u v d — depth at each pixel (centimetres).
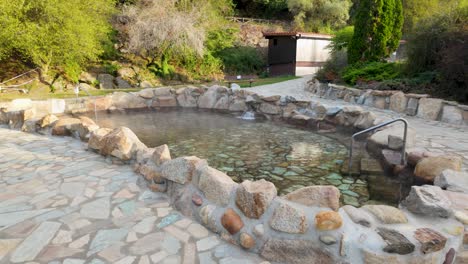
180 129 556
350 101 734
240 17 2297
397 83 683
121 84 1272
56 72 1112
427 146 372
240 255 179
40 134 454
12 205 231
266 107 688
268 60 1780
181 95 827
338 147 438
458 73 553
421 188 193
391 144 358
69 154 354
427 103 557
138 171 289
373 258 152
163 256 175
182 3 1438
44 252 176
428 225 167
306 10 2188
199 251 181
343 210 180
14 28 843
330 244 163
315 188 184
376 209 179
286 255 172
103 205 233
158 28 1246
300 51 1623
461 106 507
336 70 980
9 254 174
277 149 429
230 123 615
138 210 226
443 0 1366
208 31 1641
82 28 966
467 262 160
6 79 1040
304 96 845
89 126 409
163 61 1438
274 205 182
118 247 182
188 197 225
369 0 884
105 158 336
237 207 195
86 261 169
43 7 897
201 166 229
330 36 1662
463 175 227
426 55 679
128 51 1381
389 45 917
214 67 1659
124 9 1344
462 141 396
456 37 596
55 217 214
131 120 644
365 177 324
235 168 353
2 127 507
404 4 1523
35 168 308
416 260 153
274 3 2311
